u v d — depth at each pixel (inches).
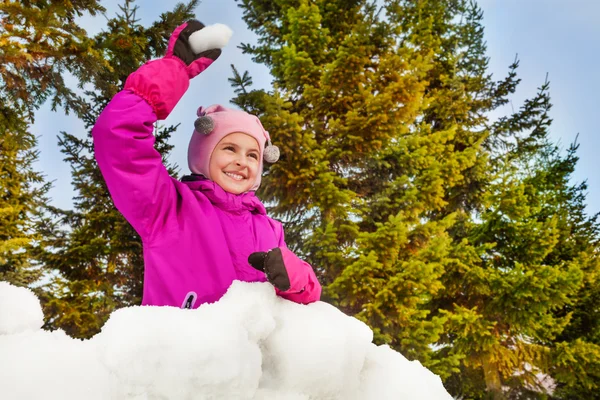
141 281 228.2
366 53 225.3
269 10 276.2
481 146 373.4
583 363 289.9
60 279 235.9
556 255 368.2
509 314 274.1
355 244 220.2
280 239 63.6
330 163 226.4
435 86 366.6
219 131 60.3
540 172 363.9
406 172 237.3
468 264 274.5
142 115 44.5
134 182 45.3
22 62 117.2
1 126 138.9
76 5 132.1
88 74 132.0
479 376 309.0
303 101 230.5
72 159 222.7
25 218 331.9
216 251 50.6
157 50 155.0
